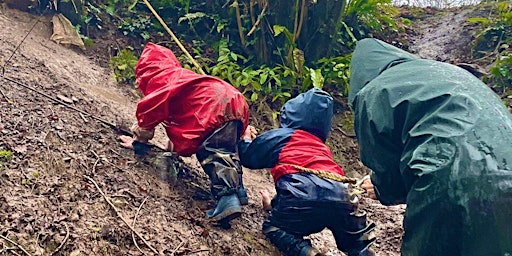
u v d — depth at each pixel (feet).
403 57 8.71
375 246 11.94
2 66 11.78
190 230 9.07
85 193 8.86
